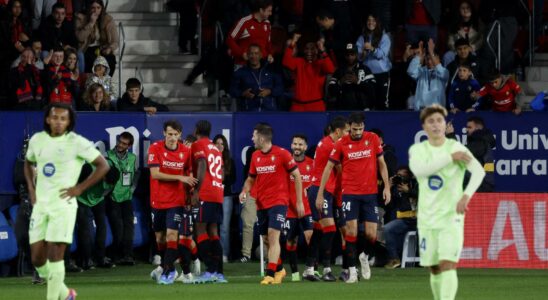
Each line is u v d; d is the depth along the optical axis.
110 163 65.44
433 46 73.50
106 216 66.81
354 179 55.44
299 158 59.25
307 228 56.44
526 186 71.06
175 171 55.16
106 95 70.44
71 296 39.97
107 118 68.69
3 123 67.00
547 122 70.81
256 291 50.22
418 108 73.25
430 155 36.28
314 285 53.94
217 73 77.31
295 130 70.06
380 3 78.62
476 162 35.94
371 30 75.19
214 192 55.00
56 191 39.34
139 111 70.44
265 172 53.94
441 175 36.25
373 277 59.50
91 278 59.50
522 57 82.44
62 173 39.38
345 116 70.12
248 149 69.81
